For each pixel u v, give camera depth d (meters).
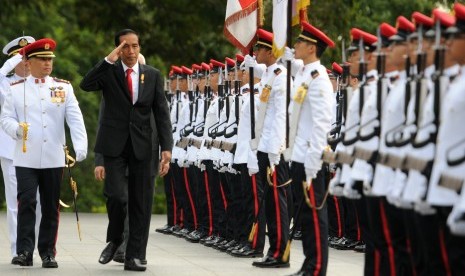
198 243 26.83
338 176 16.20
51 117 20.69
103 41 56.09
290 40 20.28
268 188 20.70
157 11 49.66
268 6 40.94
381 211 14.78
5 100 20.61
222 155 24.33
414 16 14.31
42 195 20.67
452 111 12.56
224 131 24.30
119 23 50.44
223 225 25.39
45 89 20.77
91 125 54.06
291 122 18.23
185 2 49.47
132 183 19.95
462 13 13.02
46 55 20.80
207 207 26.67
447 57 13.35
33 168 20.47
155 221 34.69
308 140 18.06
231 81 24.55
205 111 26.84
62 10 55.84
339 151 16.09
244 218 23.30
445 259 13.11
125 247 21.38
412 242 13.98
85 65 55.44
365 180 14.97
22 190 20.42
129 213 20.00
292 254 24.02
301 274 18.11
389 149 14.21
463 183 12.34
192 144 27.47
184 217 28.34
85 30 54.16
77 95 53.12
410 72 14.23
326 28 43.72
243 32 23.00
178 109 28.70
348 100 16.41
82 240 26.62
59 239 26.88
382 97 15.11
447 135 12.59
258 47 21.12
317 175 17.91
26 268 20.27
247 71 23.67
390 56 15.48
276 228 20.70
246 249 23.09
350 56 17.17
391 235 14.85
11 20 51.28
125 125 19.80
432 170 13.03
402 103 14.30
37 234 22.38
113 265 21.09
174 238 28.28
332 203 26.16
